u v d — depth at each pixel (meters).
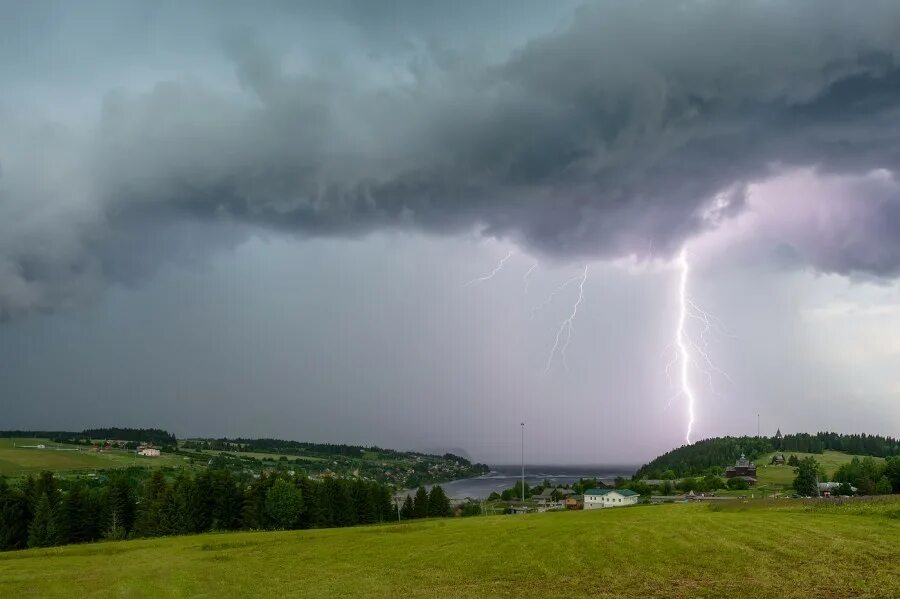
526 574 38.00
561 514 83.12
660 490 160.12
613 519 62.56
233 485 104.94
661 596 31.05
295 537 65.19
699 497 140.00
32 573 46.47
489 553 45.53
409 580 38.47
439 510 131.75
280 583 39.28
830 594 29.38
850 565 34.31
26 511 92.88
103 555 58.28
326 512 109.25
